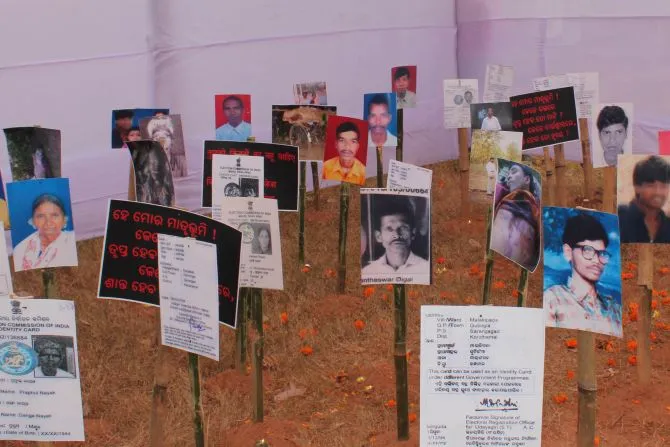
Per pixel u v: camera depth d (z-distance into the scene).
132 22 9.21
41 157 5.71
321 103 9.00
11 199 4.44
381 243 4.55
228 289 3.83
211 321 3.69
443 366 3.47
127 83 9.29
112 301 7.27
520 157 6.14
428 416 3.49
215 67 9.92
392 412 5.36
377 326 6.65
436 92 12.55
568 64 11.56
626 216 4.97
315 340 6.40
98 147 9.21
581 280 3.94
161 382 4.31
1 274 3.88
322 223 9.44
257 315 4.98
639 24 10.90
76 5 8.77
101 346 6.36
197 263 3.69
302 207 7.80
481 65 12.45
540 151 12.66
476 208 9.72
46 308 3.65
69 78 8.84
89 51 8.93
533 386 3.48
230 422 5.23
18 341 3.69
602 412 5.27
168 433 5.04
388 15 11.65
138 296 3.95
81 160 9.09
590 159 9.66
